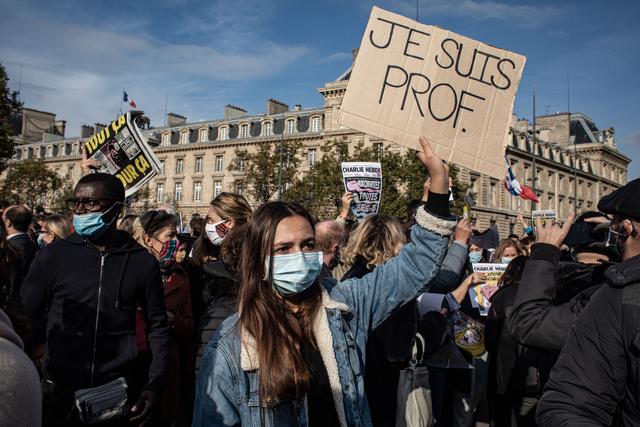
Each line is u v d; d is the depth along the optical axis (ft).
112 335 10.66
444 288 11.75
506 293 13.20
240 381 6.92
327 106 174.50
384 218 12.00
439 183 7.89
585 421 6.29
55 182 187.11
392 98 10.39
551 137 251.39
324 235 14.30
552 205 215.31
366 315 7.96
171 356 13.62
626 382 6.32
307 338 7.23
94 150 17.51
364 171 24.93
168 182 219.61
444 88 10.48
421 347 11.27
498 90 10.69
